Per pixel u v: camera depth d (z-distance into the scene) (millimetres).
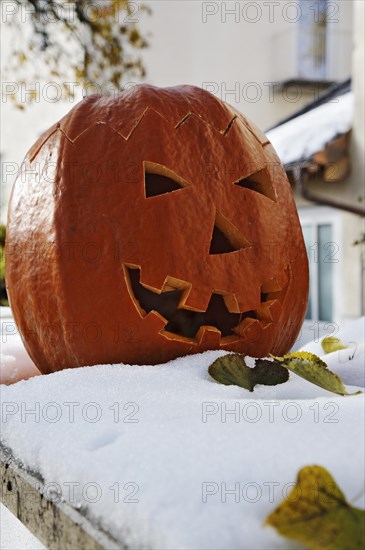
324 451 400
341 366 697
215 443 412
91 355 681
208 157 708
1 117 4762
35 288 697
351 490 376
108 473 402
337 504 349
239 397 555
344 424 444
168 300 689
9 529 578
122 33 3215
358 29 2127
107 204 677
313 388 578
